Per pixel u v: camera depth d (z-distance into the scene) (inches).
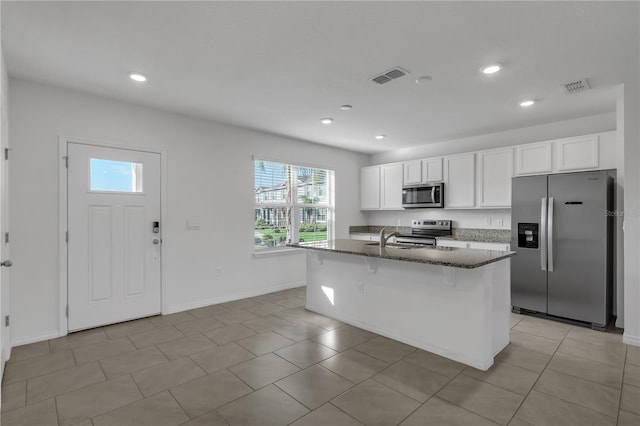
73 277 128.7
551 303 145.0
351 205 248.5
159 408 80.2
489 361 100.7
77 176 129.7
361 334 129.3
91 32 86.5
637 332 116.9
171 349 114.3
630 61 101.5
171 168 154.8
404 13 78.2
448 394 86.0
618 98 129.8
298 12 78.0
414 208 220.8
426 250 124.4
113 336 125.8
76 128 129.1
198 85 122.3
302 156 212.8
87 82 119.6
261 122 170.7
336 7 76.0
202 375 96.3
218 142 171.8
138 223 145.2
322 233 230.2
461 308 104.6
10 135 115.3
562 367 100.8
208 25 83.4
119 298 140.1
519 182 155.3
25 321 118.3
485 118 162.1
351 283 140.2
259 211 194.4
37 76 114.3
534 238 150.9
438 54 98.2
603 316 131.8
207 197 167.2
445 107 145.8
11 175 115.3
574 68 106.9
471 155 191.0
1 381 89.3
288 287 205.5
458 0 72.9
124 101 139.9
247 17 80.0
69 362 104.2
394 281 124.0
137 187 145.4
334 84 121.0
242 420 75.6
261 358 107.4
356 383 91.7
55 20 80.8
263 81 118.6
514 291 156.5
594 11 76.7
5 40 89.9
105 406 81.0
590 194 134.9
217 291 171.5
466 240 190.5
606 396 84.7
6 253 103.5
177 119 156.9
